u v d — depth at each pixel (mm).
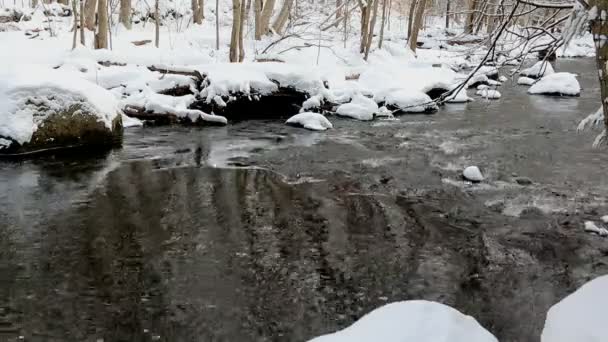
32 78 10953
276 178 9609
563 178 9781
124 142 11992
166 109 13852
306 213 7852
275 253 6449
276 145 12094
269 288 5602
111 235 6883
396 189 9102
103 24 18219
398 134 13391
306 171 10094
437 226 7480
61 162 10297
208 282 5688
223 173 9844
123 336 4711
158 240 6750
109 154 10977
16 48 17641
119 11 26938
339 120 15125
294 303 5320
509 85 22078
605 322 3057
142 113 13844
